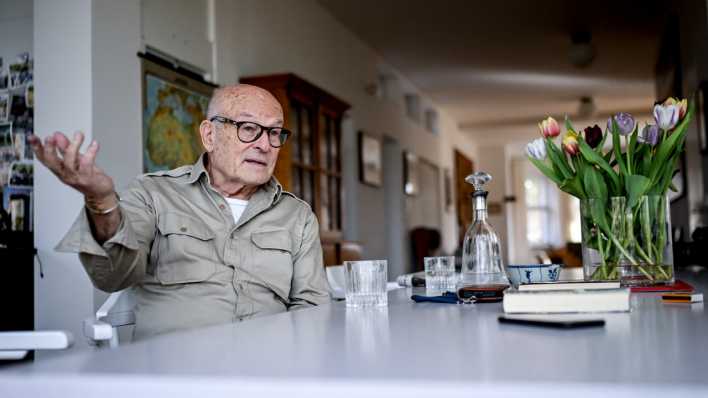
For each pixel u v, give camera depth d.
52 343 0.77
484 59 8.52
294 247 1.99
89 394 0.61
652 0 6.45
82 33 3.47
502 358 0.67
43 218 3.47
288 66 5.79
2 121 4.13
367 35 7.51
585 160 1.59
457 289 1.45
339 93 6.93
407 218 9.22
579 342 0.77
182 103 4.21
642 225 1.55
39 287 3.44
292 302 1.98
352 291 1.38
